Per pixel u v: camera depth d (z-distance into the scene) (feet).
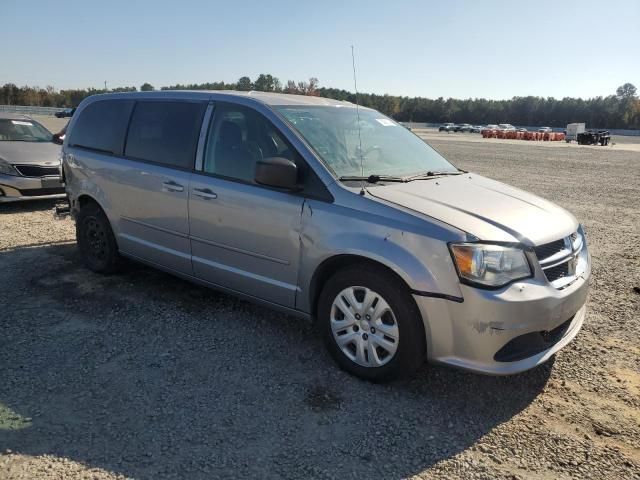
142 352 12.75
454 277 10.10
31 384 11.21
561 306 10.66
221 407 10.57
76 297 16.15
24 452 9.07
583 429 10.18
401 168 13.71
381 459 9.19
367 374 11.46
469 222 10.57
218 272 14.08
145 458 9.02
